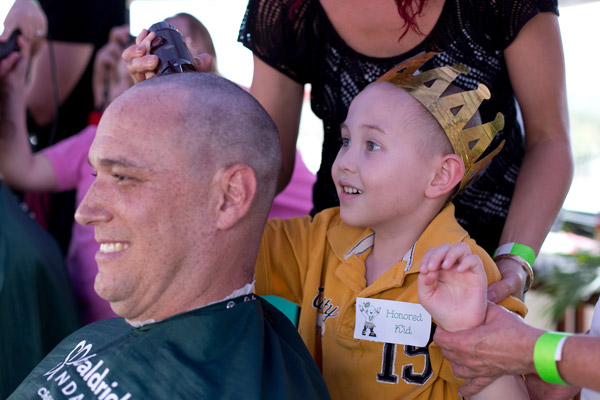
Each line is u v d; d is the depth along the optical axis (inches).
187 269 34.5
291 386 33.3
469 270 34.4
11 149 83.9
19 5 79.9
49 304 71.2
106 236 33.6
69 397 34.0
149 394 32.5
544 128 50.8
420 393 40.4
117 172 33.4
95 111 97.3
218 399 31.4
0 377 65.1
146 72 43.1
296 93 55.0
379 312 41.4
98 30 98.4
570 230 133.3
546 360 31.5
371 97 43.3
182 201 33.6
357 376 42.1
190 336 33.7
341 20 49.6
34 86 98.3
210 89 35.2
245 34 53.6
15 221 69.5
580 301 112.3
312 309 45.6
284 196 91.3
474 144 43.7
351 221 44.1
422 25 48.6
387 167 42.2
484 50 49.0
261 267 47.3
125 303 34.7
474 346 34.2
